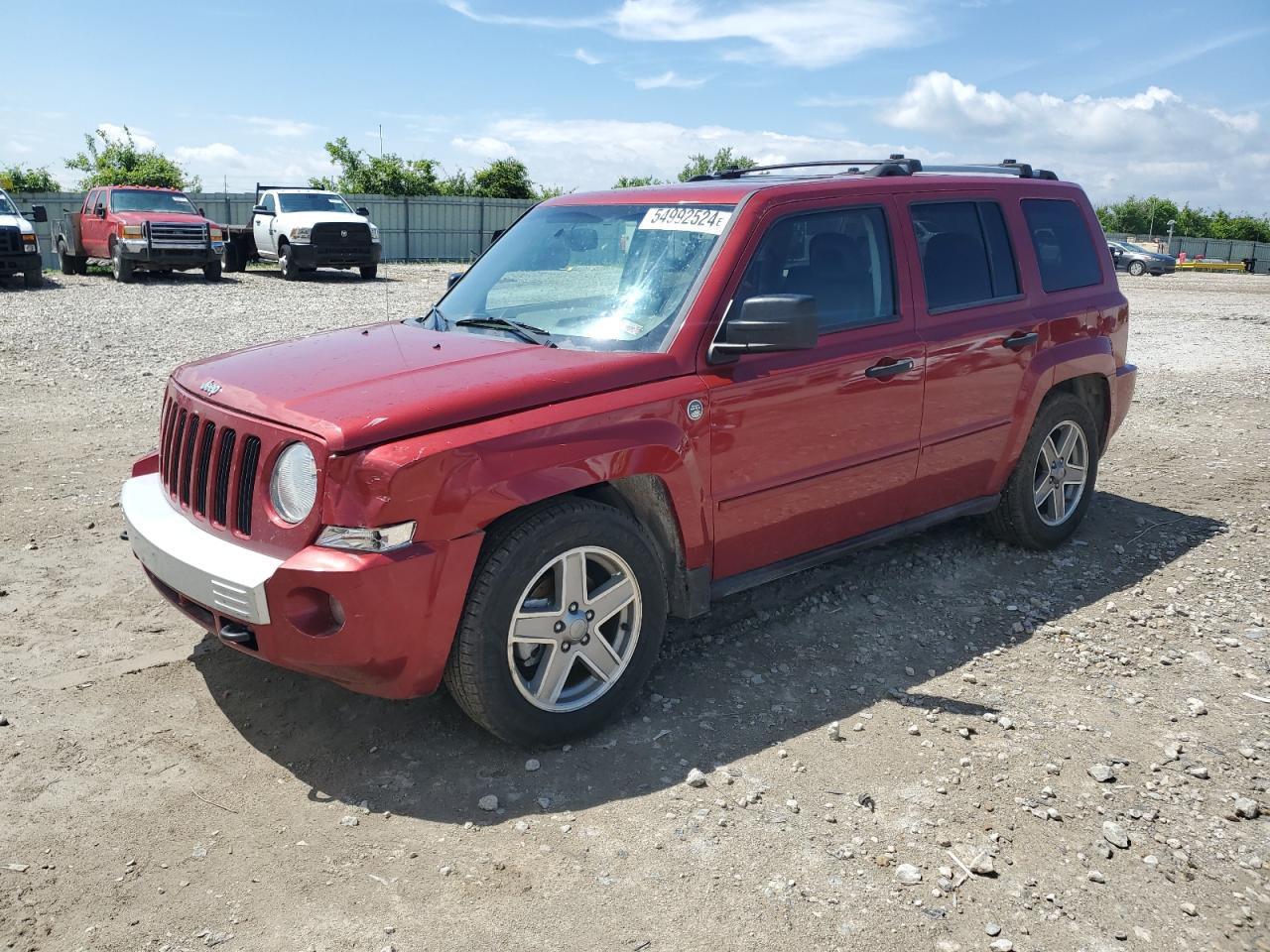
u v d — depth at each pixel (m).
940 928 2.72
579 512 3.48
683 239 4.12
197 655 4.25
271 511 3.29
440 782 3.38
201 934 2.67
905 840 3.09
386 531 3.12
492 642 3.34
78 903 2.78
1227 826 3.19
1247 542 5.84
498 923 2.72
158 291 20.19
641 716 3.83
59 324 14.32
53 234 28.86
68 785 3.32
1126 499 6.71
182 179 45.28
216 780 3.37
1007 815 3.22
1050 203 5.51
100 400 9.28
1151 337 16.11
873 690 4.05
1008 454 5.20
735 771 3.46
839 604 4.89
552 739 3.58
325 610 3.18
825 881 2.91
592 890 2.86
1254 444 8.30
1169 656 4.37
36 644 4.31
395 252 40.22
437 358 3.73
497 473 3.24
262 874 2.91
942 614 4.80
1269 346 14.84
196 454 3.62
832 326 4.30
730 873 2.94
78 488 6.47
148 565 3.67
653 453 3.62
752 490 4.04
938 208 4.84
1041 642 4.52
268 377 3.65
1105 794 3.34
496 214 42.31
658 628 3.78
